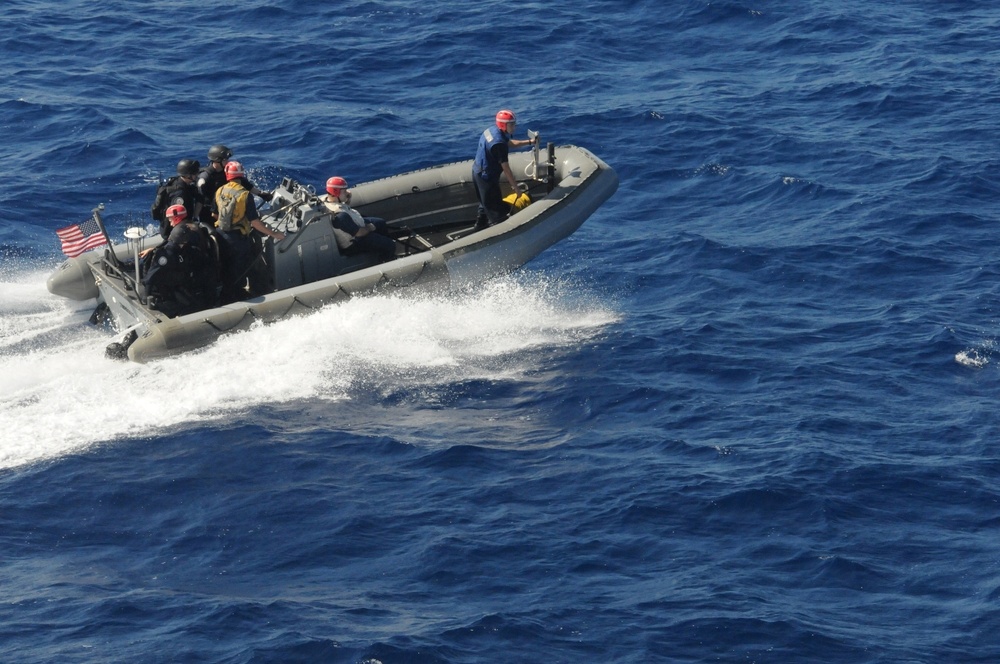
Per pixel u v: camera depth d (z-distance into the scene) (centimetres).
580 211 3675
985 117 5156
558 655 2406
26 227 4269
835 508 2820
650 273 4000
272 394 3225
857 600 2561
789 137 5006
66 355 3388
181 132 5047
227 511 2808
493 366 3412
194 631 2442
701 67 5778
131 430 3075
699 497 2856
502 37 5962
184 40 5944
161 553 2683
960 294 3825
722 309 3769
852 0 6431
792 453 3009
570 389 3309
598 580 2608
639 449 3053
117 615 2489
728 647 2427
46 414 3120
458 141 4984
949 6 6400
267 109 5266
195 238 3325
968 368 3419
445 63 5712
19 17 6128
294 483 2906
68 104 5234
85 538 2727
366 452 3027
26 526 2755
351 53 5791
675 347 3525
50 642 2414
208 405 3169
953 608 2533
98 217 3484
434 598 2552
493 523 2777
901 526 2780
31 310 3631
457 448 3039
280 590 2570
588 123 5156
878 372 3400
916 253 4088
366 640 2417
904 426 3147
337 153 4878
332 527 2761
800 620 2489
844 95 5409
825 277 3959
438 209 3869
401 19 6159
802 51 5903
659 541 2725
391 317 3441
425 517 2798
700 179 4731
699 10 6275
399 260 3494
